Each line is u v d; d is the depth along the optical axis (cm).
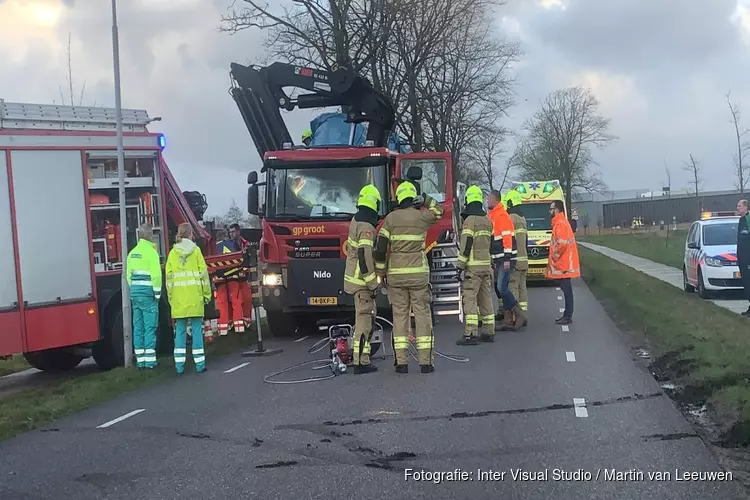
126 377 941
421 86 2667
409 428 642
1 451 634
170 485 526
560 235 1263
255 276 1134
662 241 4778
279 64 1512
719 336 989
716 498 466
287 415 708
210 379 929
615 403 709
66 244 1042
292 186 1216
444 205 1245
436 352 1023
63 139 1048
